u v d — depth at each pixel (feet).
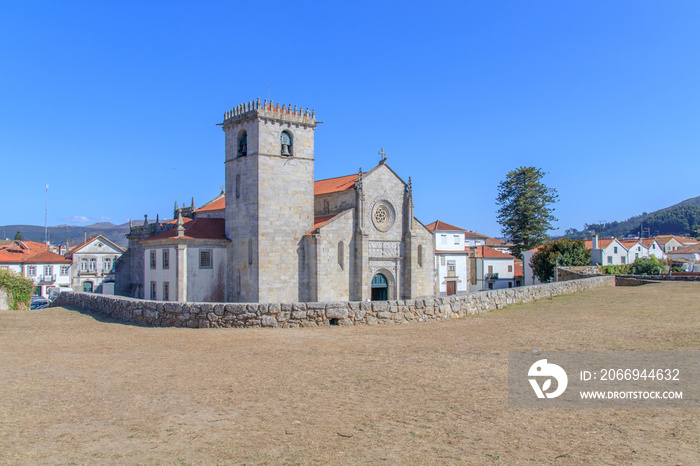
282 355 71.87
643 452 37.93
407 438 41.34
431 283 224.74
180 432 42.98
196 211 257.75
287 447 39.70
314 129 200.03
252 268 187.32
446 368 63.67
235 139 197.57
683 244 571.69
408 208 216.54
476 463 36.55
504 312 120.88
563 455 37.68
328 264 193.06
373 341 81.87
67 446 40.19
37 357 73.31
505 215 404.16
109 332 96.84
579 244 330.95
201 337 87.30
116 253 394.52
